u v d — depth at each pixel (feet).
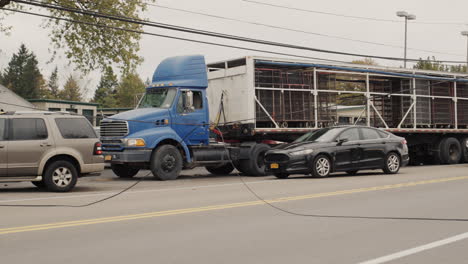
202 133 61.00
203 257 20.71
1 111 45.80
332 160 55.57
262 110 63.41
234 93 63.72
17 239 24.27
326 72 68.95
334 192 41.29
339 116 75.15
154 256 20.90
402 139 61.11
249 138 64.80
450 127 85.92
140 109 58.59
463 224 27.61
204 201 37.09
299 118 66.03
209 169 69.05
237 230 26.23
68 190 45.19
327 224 27.71
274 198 38.22
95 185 51.60
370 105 74.95
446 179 51.70
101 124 57.82
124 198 39.27
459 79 84.89
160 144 58.44
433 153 85.15
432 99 82.74
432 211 31.89
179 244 23.09
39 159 44.06
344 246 22.54
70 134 45.73
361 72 73.10
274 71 64.49
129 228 26.91
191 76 60.80
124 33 99.40
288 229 26.40
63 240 24.03
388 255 20.86
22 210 33.12
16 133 43.78
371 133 59.11
